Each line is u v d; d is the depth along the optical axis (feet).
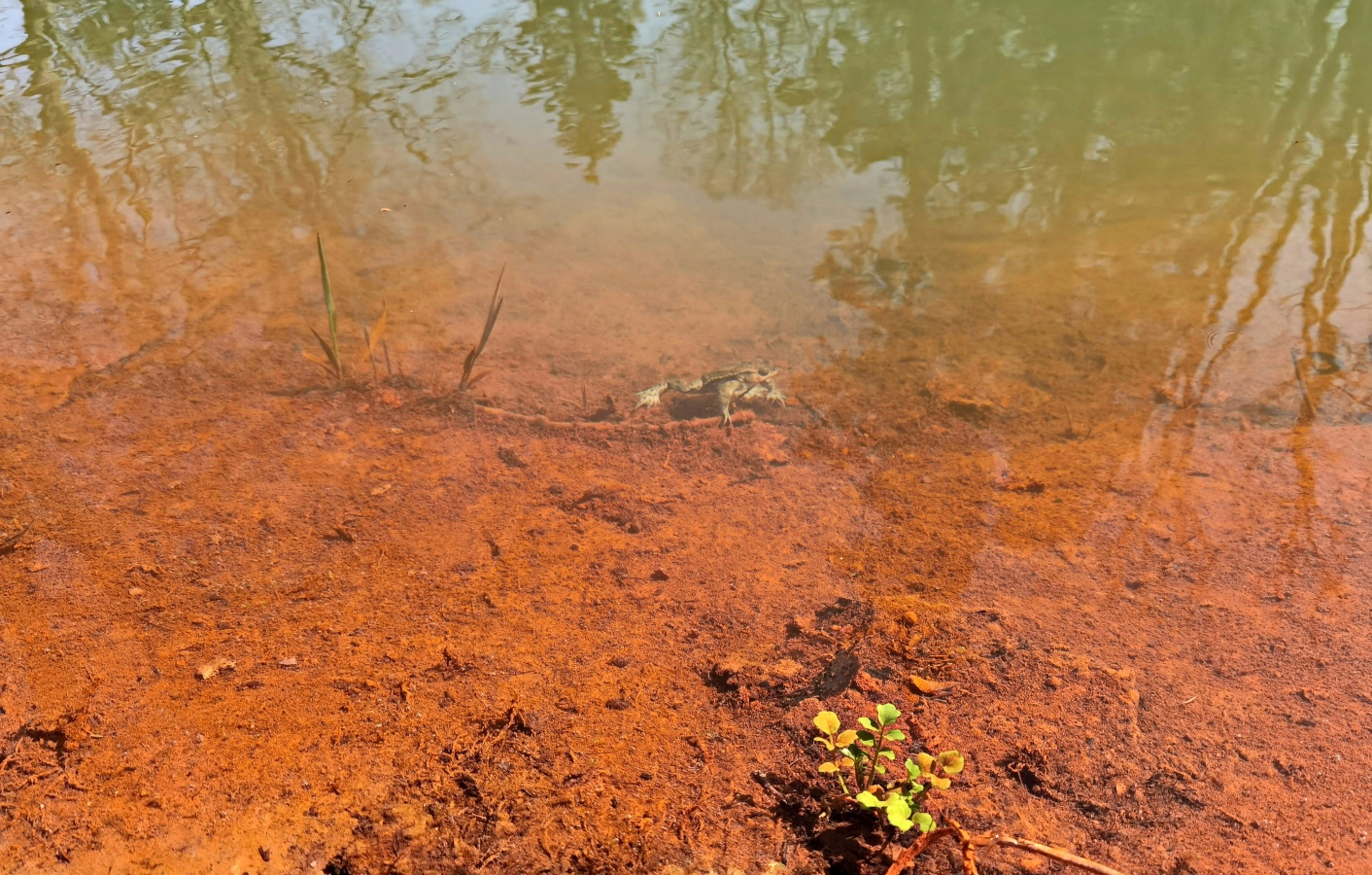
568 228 3.69
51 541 2.27
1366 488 2.27
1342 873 1.53
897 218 3.67
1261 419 2.55
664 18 5.53
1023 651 1.93
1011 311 3.12
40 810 1.70
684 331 3.14
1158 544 2.16
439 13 5.65
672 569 2.19
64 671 1.94
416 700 1.88
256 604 2.11
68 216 3.65
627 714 1.85
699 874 1.60
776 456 2.57
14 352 2.94
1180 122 4.14
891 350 2.99
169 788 1.73
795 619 2.04
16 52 5.05
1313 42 4.78
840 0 5.73
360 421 2.72
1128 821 1.64
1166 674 1.87
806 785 1.71
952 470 2.47
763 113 4.46
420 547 2.27
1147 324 2.99
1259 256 3.26
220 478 2.48
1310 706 1.79
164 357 2.94
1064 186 3.78
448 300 3.28
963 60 4.85
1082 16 5.31
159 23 5.48
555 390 2.88
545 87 4.73
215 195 3.83
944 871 1.58
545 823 1.67
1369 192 3.55
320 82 4.75
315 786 1.73
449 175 4.02
